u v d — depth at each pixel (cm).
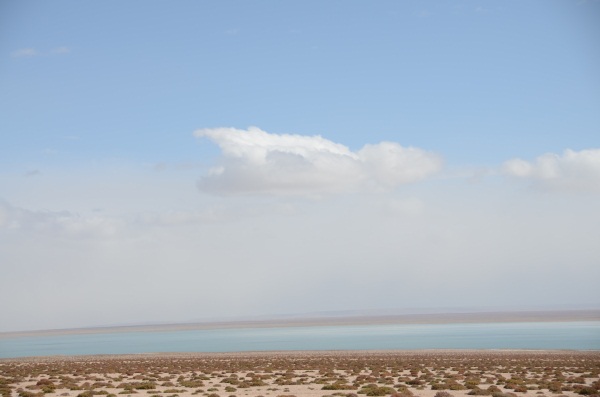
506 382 6575
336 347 18850
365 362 10725
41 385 6662
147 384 6512
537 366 9231
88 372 9025
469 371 8406
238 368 9619
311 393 5772
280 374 8356
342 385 6219
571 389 5831
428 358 11944
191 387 6606
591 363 9656
